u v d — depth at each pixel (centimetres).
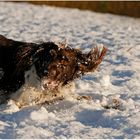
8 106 715
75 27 1630
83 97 757
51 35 1393
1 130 626
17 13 1927
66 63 713
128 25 1881
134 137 605
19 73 731
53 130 628
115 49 1159
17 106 718
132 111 706
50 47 712
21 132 612
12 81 738
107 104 739
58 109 715
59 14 2078
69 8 2452
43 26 1595
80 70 740
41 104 732
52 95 737
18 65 733
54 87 725
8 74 746
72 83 754
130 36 1412
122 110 715
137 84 864
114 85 859
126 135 613
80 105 720
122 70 956
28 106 724
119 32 1514
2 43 773
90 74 903
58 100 743
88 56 750
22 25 1584
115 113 691
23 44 762
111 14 2423
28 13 1970
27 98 725
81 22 1841
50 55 704
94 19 2064
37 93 725
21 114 675
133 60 1045
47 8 2273
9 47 765
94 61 754
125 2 2659
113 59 1052
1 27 1507
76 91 808
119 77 910
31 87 720
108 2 2633
